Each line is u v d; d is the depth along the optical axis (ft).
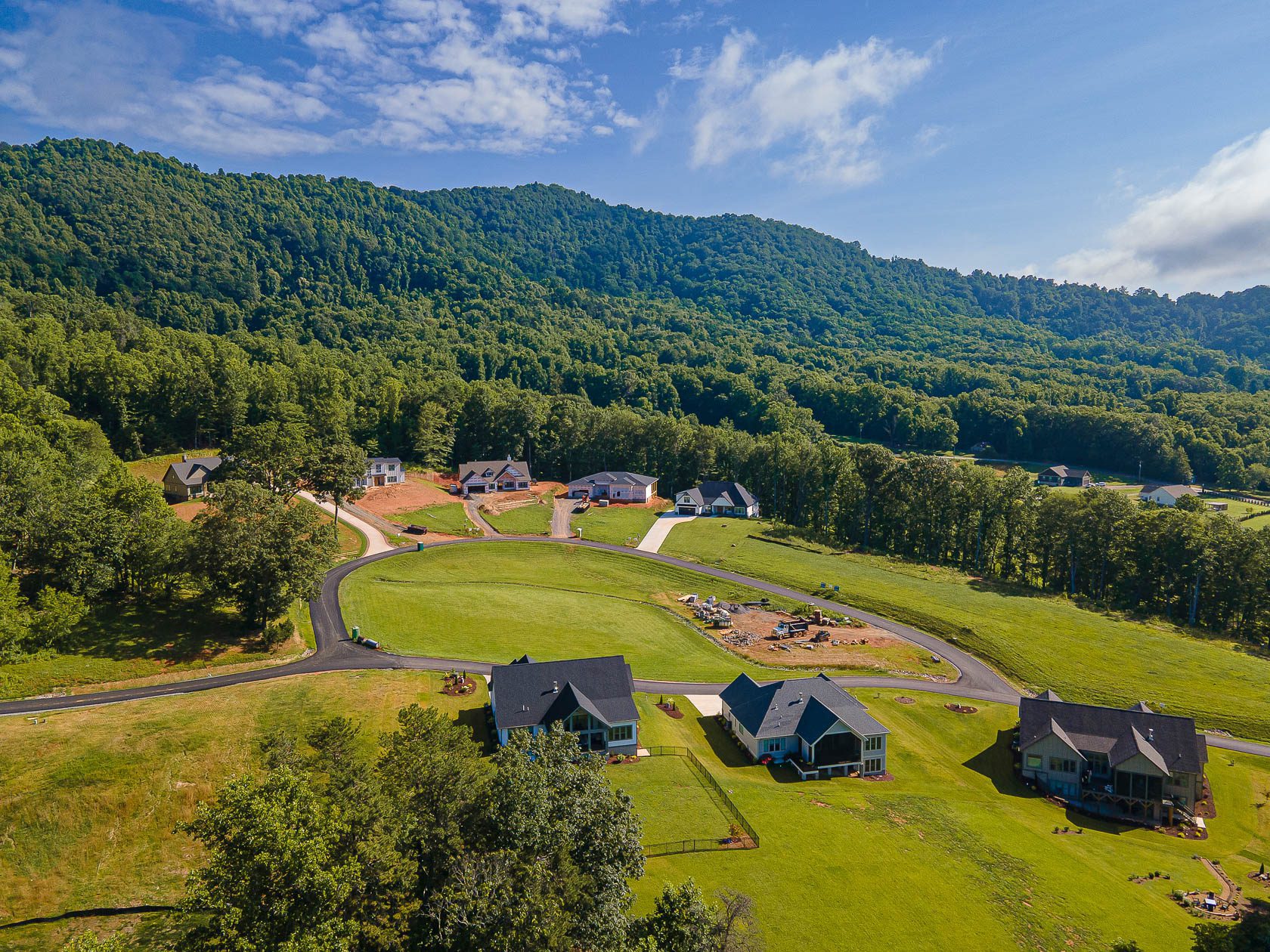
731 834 147.54
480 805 97.30
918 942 119.85
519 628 272.31
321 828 82.89
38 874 129.70
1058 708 203.00
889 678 248.73
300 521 233.96
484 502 453.58
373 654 230.27
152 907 125.49
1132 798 185.47
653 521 443.32
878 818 161.58
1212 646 275.59
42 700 179.42
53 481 256.93
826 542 414.21
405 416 536.83
